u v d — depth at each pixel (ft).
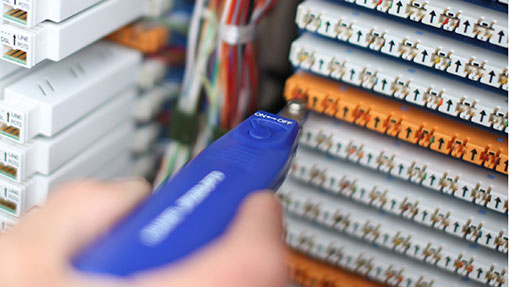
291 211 3.22
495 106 2.66
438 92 2.71
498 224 2.86
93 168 3.31
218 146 2.15
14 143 2.91
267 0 3.01
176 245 1.56
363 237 3.13
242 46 3.07
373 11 2.80
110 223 1.66
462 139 2.77
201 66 3.20
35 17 2.60
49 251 1.55
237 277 1.44
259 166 2.07
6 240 1.60
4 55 2.69
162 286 1.43
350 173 3.05
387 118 2.84
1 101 2.84
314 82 2.95
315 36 2.95
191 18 3.45
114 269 1.49
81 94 3.01
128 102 3.44
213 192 1.80
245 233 1.56
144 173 3.80
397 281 3.14
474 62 2.62
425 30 2.75
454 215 2.90
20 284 1.50
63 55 2.74
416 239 3.02
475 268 2.93
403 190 3.00
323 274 3.25
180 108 3.35
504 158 2.71
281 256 1.53
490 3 2.61
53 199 1.71
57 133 3.01
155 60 3.50
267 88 3.34
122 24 3.09
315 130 2.96
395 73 2.76
